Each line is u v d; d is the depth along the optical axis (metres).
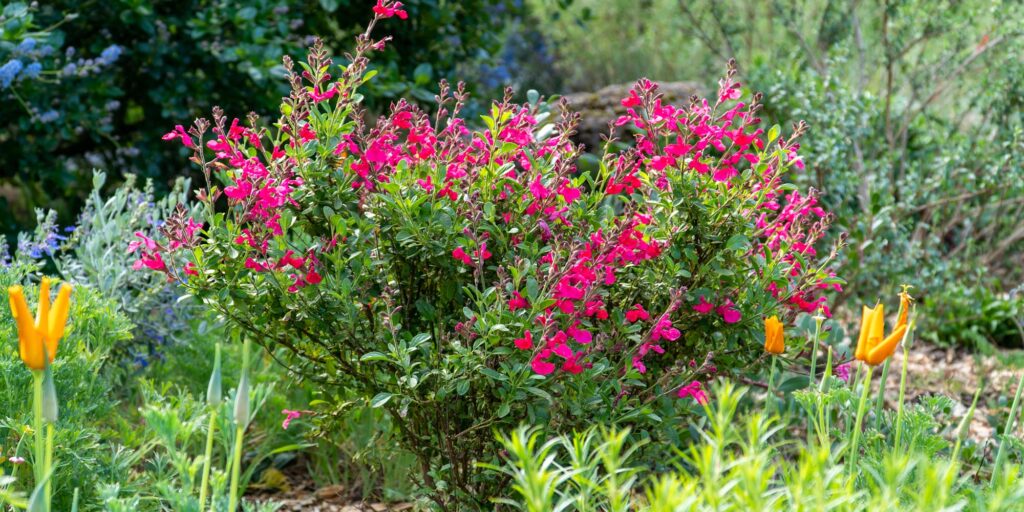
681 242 2.86
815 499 1.81
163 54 5.39
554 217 2.78
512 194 2.79
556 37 10.02
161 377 3.83
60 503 2.56
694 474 3.20
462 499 2.92
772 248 3.14
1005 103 5.74
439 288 2.89
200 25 5.09
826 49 6.71
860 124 5.68
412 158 2.90
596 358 2.82
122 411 3.69
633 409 2.71
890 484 1.84
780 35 7.38
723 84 2.87
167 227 2.68
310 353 3.01
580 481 2.04
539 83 9.44
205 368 3.71
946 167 5.62
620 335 2.79
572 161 2.93
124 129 5.79
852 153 5.81
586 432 2.55
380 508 3.42
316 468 3.65
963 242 5.77
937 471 1.80
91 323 3.03
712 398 3.30
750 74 6.41
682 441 3.45
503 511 2.96
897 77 6.54
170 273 2.74
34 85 4.97
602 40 10.15
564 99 2.85
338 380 2.97
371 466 3.38
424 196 2.66
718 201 2.81
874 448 2.59
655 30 9.80
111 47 4.86
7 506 2.45
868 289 5.26
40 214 3.89
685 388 2.80
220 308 2.76
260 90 5.42
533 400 2.72
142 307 3.75
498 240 2.74
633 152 2.83
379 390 2.87
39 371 1.96
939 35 5.90
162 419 2.12
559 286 2.55
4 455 2.63
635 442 2.95
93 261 3.77
